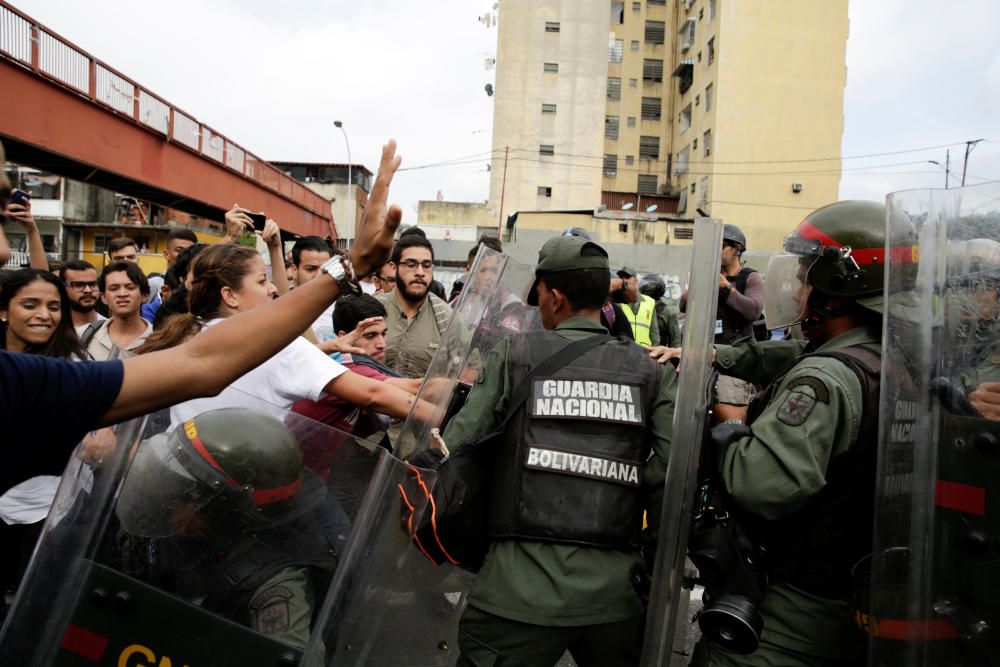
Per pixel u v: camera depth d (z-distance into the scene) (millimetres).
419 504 1684
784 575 1766
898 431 1511
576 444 1940
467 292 2102
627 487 1938
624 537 1919
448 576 2094
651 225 34219
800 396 1690
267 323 1238
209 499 1552
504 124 45125
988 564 1350
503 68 45281
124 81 13906
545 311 2244
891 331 1536
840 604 1744
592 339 2094
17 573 2898
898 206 1541
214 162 17656
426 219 43094
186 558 1542
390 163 1279
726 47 34688
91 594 1529
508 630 1869
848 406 1665
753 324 4898
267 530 1563
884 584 1507
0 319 3262
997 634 1329
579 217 34344
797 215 34625
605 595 1875
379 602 1647
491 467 2035
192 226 36562
